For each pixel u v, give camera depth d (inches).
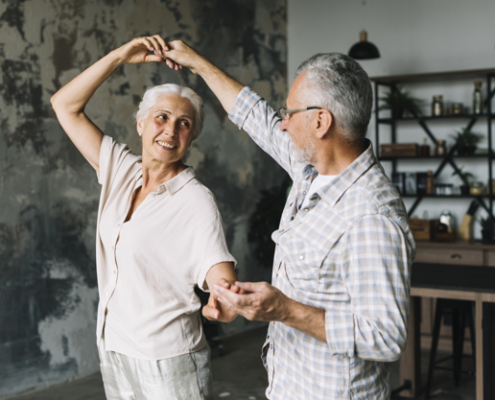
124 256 72.9
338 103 57.7
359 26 257.0
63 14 175.8
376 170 60.0
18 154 165.2
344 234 57.3
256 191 250.7
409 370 161.0
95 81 78.9
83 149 81.0
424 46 243.6
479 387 134.3
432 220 227.8
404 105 232.7
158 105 74.0
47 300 173.0
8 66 162.2
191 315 75.1
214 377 183.8
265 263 245.6
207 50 228.4
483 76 226.5
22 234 166.4
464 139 225.3
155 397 72.2
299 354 61.9
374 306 53.4
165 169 75.8
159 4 207.5
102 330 76.1
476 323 135.1
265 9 259.4
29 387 168.2
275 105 265.9
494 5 230.4
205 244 72.6
